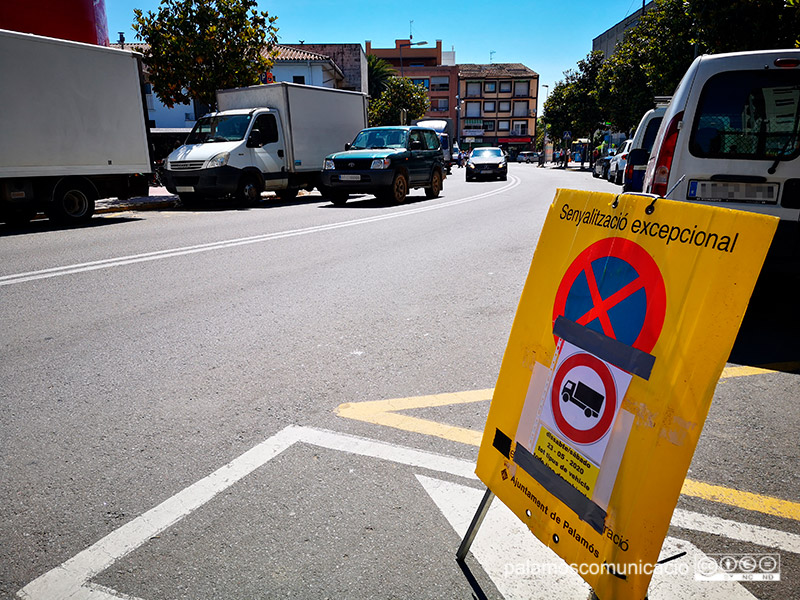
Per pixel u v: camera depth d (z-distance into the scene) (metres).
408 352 4.05
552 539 1.73
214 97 17.33
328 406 3.20
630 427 1.54
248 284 6.00
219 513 2.27
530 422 1.86
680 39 18.44
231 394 3.36
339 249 8.01
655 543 1.44
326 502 2.34
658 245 1.56
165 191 20.11
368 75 60.53
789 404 3.24
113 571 1.97
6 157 9.92
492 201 15.33
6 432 2.93
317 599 1.84
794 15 12.04
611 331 1.64
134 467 2.60
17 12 14.16
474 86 82.31
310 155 16.14
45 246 8.30
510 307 5.16
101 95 11.34
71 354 4.03
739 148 4.52
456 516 2.25
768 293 5.62
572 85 48.47
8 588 1.90
